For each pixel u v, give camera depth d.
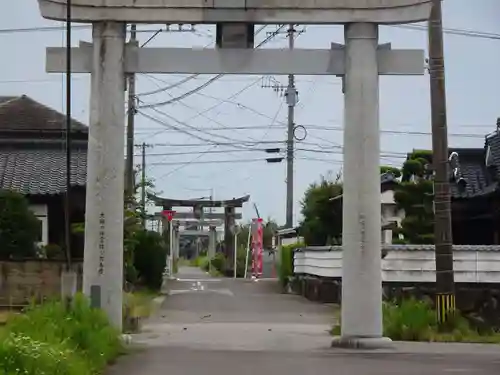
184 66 29.89
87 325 23.66
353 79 30.00
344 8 29.81
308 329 40.03
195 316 48.50
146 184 72.25
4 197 41.94
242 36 29.98
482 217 56.66
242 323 44.06
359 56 29.97
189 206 104.06
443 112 35.62
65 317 23.39
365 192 29.78
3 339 18.06
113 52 29.66
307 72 30.14
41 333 20.77
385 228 53.09
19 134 54.16
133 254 59.75
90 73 29.83
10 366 16.77
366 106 29.92
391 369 23.62
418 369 23.73
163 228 101.19
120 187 29.59
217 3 29.59
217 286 80.81
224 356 26.59
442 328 35.56
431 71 35.72
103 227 29.38
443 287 35.94
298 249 70.81
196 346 30.38
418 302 39.31
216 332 37.97
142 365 23.86
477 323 38.31
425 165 50.25
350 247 29.86
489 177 57.47
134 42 30.00
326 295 59.72
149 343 31.50
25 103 59.06
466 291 43.66
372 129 29.95
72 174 50.28
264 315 49.56
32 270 40.78
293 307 55.56
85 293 29.20
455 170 52.47
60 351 18.66
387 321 36.09
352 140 29.97
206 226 126.69
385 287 45.25
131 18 29.56
